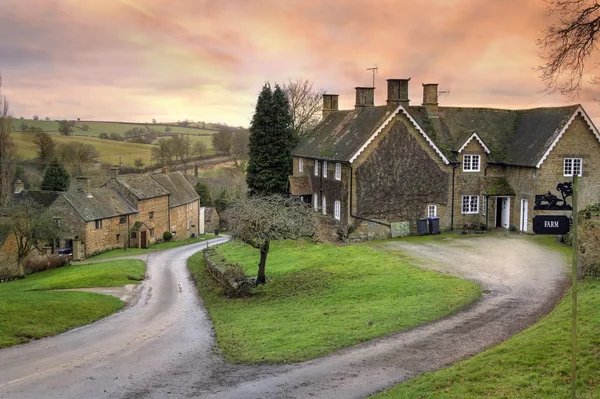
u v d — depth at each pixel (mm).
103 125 148125
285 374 15016
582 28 14766
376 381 13930
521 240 36688
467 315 19406
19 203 49062
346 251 35000
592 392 11484
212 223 91125
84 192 60406
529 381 12344
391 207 40594
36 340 20609
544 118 41375
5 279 42844
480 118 45156
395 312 20312
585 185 38469
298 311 22906
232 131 124688
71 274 41312
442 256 31531
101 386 15000
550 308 19766
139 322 24109
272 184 54562
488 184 41688
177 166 116375
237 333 20375
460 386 12539
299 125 69500
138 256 56750
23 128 125250
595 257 22703
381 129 39781
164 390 14531
